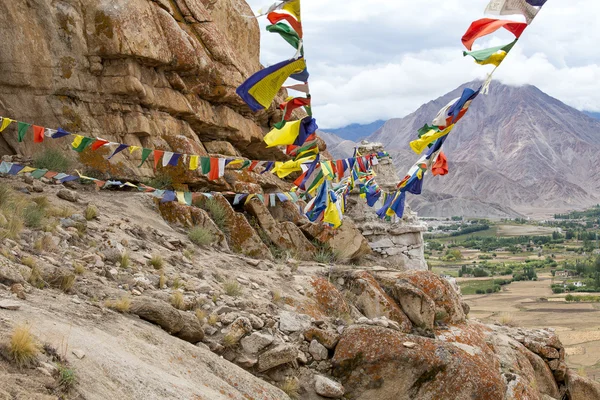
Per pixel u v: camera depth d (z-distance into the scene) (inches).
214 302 441.1
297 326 459.5
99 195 577.6
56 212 473.4
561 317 3609.7
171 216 588.7
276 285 525.7
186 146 657.0
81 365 269.4
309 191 430.3
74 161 602.2
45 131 423.5
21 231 413.7
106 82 635.5
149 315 367.2
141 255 468.4
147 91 657.6
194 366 343.9
